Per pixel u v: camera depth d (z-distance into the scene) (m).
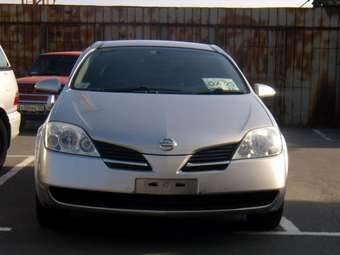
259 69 17.05
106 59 6.57
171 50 6.83
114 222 6.05
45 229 5.77
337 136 14.74
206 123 5.30
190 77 6.36
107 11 17.14
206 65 6.61
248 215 5.76
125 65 6.47
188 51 6.86
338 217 6.50
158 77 6.31
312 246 5.44
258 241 5.56
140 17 17.09
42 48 17.31
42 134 5.45
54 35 17.31
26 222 6.01
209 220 6.18
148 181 4.96
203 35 17.08
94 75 6.32
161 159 4.98
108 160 5.04
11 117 8.52
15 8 17.25
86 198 5.09
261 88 6.91
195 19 17.03
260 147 5.26
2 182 7.94
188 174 4.99
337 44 16.83
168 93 6.01
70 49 17.33
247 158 5.18
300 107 17.06
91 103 5.62
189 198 5.04
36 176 5.38
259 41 16.98
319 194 7.69
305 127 16.97
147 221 6.11
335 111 16.97
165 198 5.01
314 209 6.85
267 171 5.20
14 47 17.36
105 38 17.22
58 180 5.07
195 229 5.90
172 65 6.53
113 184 4.98
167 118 5.31
